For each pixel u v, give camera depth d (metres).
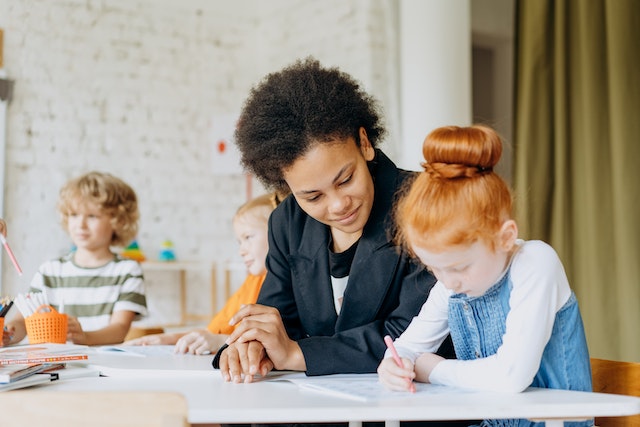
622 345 3.20
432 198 1.14
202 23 5.21
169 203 5.03
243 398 1.04
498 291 1.22
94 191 2.65
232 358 1.28
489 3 4.63
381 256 1.43
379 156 1.48
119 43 4.90
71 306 2.57
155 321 4.92
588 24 3.41
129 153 4.90
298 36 5.06
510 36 4.71
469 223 1.12
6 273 4.43
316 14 4.91
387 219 1.43
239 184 5.28
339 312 1.49
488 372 1.11
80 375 1.32
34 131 4.60
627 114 3.22
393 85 4.50
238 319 1.35
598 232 3.34
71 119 4.71
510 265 1.20
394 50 4.53
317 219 1.40
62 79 4.70
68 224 2.67
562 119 3.51
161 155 5.01
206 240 5.15
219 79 5.25
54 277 2.62
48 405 0.85
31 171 4.57
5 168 4.47
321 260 1.50
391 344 1.21
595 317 3.31
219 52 5.26
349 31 4.62
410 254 1.39
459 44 3.96
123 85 4.90
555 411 0.94
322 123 1.29
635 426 1.29
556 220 3.53
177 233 5.05
